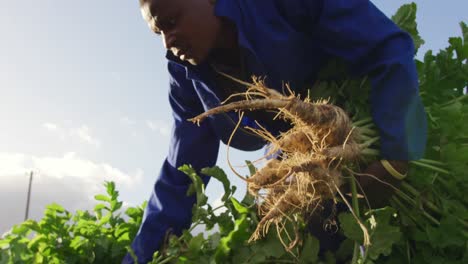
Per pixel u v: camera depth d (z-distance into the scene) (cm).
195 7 171
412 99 161
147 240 219
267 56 181
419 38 217
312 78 195
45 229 241
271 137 167
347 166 160
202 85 206
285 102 150
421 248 189
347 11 172
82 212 262
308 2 177
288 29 179
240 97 197
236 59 188
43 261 234
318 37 181
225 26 178
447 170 184
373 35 168
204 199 196
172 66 225
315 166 149
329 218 186
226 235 199
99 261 244
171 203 225
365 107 180
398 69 162
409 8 218
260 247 185
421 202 180
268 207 167
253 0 183
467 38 217
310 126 155
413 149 160
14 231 236
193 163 233
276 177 161
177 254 196
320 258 202
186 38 173
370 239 162
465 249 184
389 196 168
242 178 160
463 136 183
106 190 263
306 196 159
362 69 174
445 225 180
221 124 217
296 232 163
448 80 212
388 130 160
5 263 226
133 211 268
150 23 175
